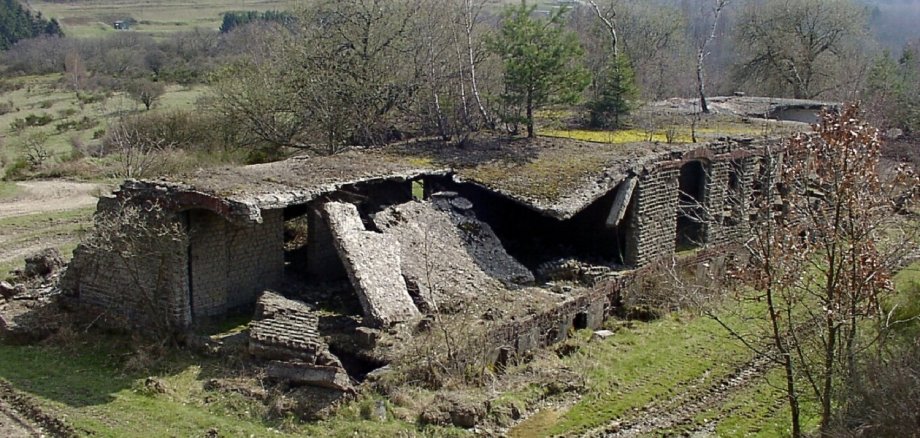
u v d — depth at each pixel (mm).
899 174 13492
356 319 18656
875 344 15977
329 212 19797
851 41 58375
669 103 43406
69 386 16250
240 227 19547
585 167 24188
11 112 60531
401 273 19672
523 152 26609
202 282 18797
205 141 41906
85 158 44219
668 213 25125
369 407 15453
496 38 29703
